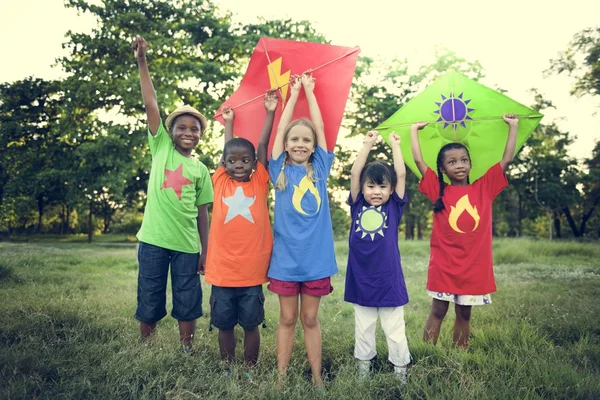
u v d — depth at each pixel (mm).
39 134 26562
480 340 3590
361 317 3109
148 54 21312
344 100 3461
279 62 3605
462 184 3662
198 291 3529
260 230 3104
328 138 3484
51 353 2898
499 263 10750
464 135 3826
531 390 2596
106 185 19734
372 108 25719
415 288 6648
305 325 2998
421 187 3701
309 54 3555
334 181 25859
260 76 3676
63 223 39312
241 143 3176
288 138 3154
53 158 25062
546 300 5082
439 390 2662
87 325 3578
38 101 27531
